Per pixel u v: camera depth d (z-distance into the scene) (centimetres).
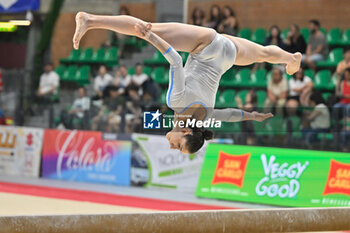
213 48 532
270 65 1465
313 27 1440
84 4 1873
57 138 1450
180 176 1252
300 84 1290
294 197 1075
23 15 1689
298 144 1112
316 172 1066
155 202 1112
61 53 1883
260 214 482
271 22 1627
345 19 1537
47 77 1652
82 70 1767
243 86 1470
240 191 1146
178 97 506
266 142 1145
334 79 1380
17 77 1678
